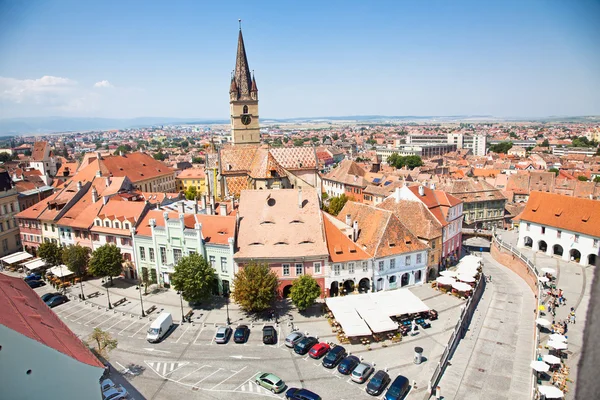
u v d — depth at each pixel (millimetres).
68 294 86688
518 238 114125
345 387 55531
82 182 132125
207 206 97062
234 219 85250
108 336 60500
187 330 70812
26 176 172375
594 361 10406
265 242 82000
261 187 116250
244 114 139750
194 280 74688
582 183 160375
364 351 64250
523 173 179250
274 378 55188
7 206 115250
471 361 61906
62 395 32469
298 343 64188
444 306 79438
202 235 83500
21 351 29844
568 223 100000
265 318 74500
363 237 87938
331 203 128500
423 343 66625
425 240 91062
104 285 90938
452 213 101875
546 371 54875
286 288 81438
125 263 93875
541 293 81375
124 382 56281
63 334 38562
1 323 28656
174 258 85750
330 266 80438
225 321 73750
